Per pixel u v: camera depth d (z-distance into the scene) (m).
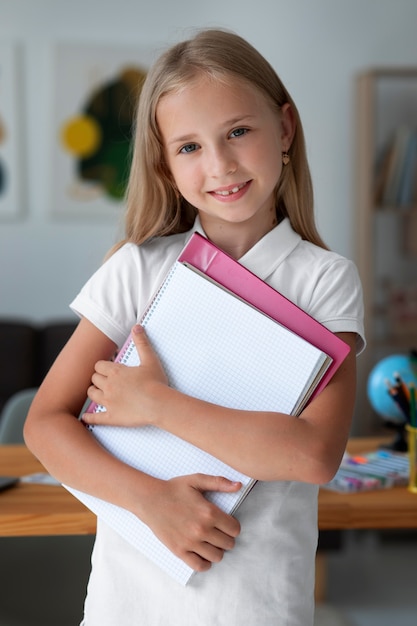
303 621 1.13
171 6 4.24
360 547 3.43
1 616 1.70
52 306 4.28
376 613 2.76
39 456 1.15
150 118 1.20
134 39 4.22
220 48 1.15
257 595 1.11
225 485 1.07
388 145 4.28
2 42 4.13
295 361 1.08
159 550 1.11
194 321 1.13
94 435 1.15
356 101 4.27
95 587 1.17
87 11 4.19
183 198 1.30
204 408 1.06
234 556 1.11
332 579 3.07
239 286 1.14
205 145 1.13
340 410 1.09
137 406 1.09
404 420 1.94
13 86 4.16
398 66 4.41
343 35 4.38
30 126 4.20
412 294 4.28
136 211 1.27
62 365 1.21
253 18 4.31
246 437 1.04
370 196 4.09
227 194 1.14
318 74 4.37
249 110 1.13
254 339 1.10
